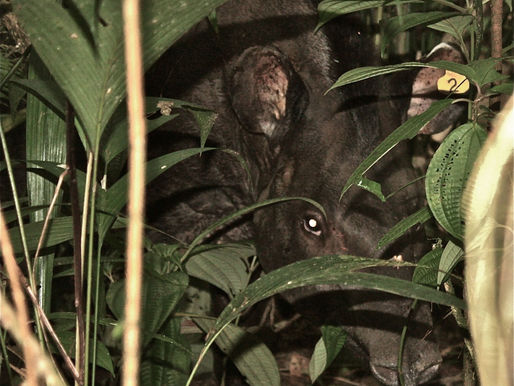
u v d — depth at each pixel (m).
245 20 4.33
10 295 2.84
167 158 2.51
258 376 3.31
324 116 3.93
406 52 4.16
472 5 2.97
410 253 3.55
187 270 3.66
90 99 1.71
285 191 3.91
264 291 1.95
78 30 1.62
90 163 2.06
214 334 2.03
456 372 4.48
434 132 4.25
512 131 1.68
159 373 2.80
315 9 4.21
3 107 4.11
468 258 1.83
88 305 2.04
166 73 4.43
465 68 2.31
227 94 4.35
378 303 3.49
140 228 1.15
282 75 3.92
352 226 3.63
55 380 1.30
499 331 1.42
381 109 3.90
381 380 3.43
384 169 3.72
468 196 1.86
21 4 1.60
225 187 4.47
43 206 2.45
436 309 4.21
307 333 5.03
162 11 1.64
